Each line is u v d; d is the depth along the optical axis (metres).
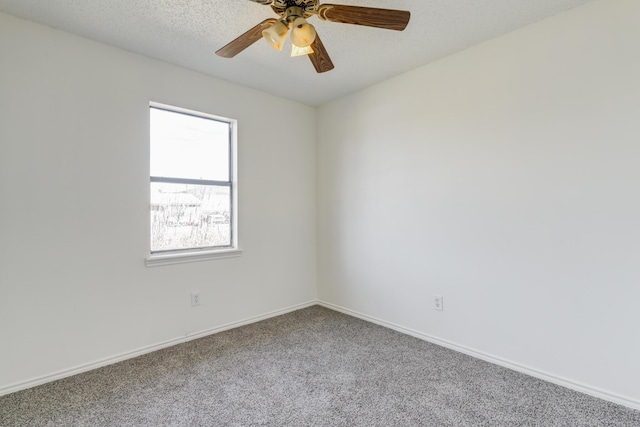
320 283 3.77
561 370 2.02
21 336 2.01
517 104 2.19
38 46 2.06
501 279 2.28
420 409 1.79
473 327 2.44
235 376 2.15
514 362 2.22
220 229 3.04
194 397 1.91
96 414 1.75
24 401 1.88
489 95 2.33
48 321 2.10
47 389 2.00
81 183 2.22
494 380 2.09
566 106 1.99
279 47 1.69
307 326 3.08
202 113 2.84
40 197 2.07
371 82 3.06
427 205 2.71
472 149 2.42
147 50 2.43
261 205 3.27
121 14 1.98
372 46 2.39
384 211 3.05
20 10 1.94
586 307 1.93
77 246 2.20
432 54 2.52
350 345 2.64
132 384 2.05
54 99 2.12
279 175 3.43
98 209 2.29
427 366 2.28
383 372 2.20
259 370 2.23
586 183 1.92
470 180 2.44
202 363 2.33
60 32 2.14
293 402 1.86
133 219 2.45
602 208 1.87
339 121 3.49
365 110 3.21
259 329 3.00
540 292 2.11
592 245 1.91
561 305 2.02
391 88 2.97
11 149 1.97
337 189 3.53
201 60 2.59
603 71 1.86
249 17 2.03
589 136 1.91
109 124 2.33
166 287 2.62
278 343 2.68
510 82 2.22
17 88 1.99
